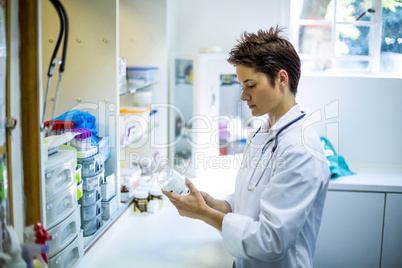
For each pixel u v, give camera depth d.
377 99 2.99
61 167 1.48
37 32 1.21
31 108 1.25
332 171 2.74
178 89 3.07
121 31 2.89
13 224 1.24
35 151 1.27
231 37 3.29
